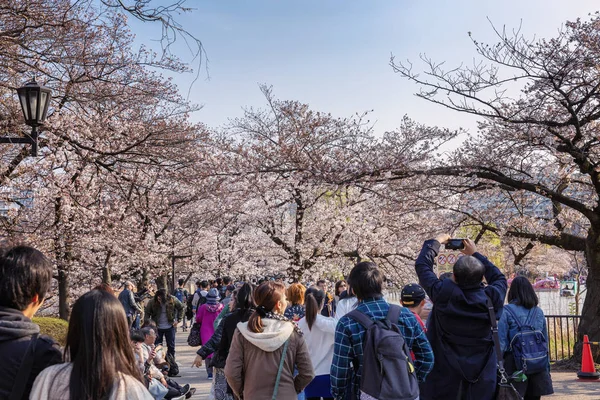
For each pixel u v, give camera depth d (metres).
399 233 19.50
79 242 19.12
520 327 5.19
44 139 13.75
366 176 14.59
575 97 12.48
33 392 2.38
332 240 25.19
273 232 26.72
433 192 15.52
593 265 12.93
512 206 15.55
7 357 2.49
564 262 40.28
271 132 22.52
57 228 17.25
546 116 12.84
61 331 11.98
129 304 14.42
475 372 4.49
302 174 15.05
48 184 16.75
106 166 13.34
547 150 13.92
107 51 13.62
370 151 15.44
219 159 18.70
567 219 14.76
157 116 17.23
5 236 14.85
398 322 4.08
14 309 2.63
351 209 24.39
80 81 12.35
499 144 13.52
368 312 4.07
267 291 4.45
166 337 13.10
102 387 2.34
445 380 4.55
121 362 2.45
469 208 15.77
